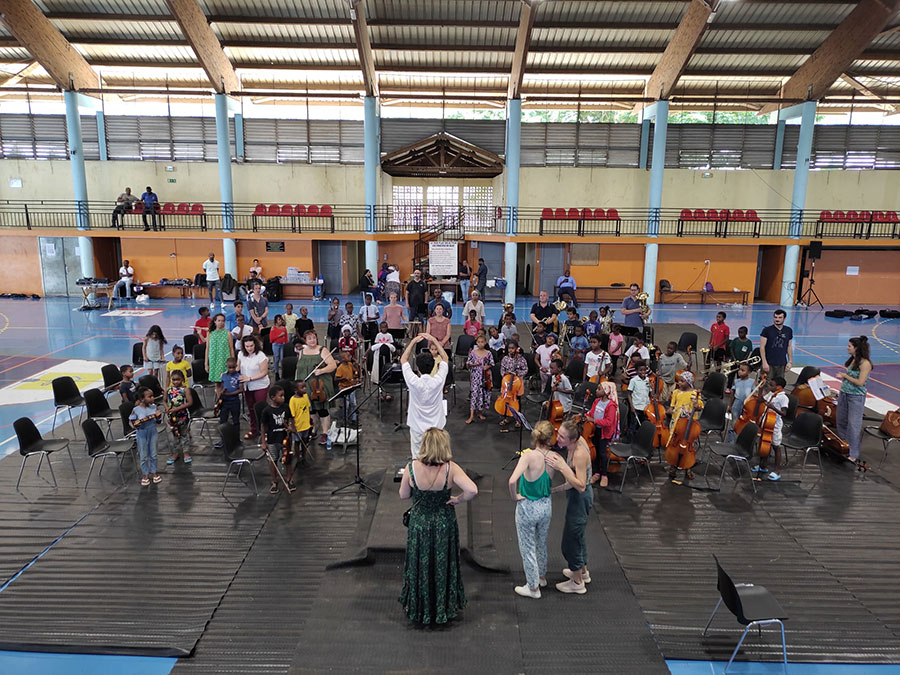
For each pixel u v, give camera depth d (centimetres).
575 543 606
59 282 2722
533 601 609
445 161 3047
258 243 2764
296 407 901
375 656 525
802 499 838
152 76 2703
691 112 3023
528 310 2466
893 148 2861
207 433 1067
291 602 609
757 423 894
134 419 834
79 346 1736
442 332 1251
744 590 553
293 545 710
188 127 2880
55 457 963
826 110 2939
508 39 2414
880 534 749
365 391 1299
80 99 2597
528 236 2628
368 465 933
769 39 2403
